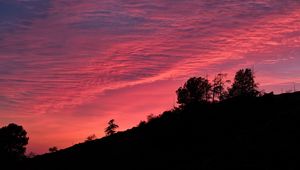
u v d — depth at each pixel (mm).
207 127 67688
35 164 78688
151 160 58500
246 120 64688
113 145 74562
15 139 99750
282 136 46719
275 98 74062
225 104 78000
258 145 46188
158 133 73438
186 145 61281
